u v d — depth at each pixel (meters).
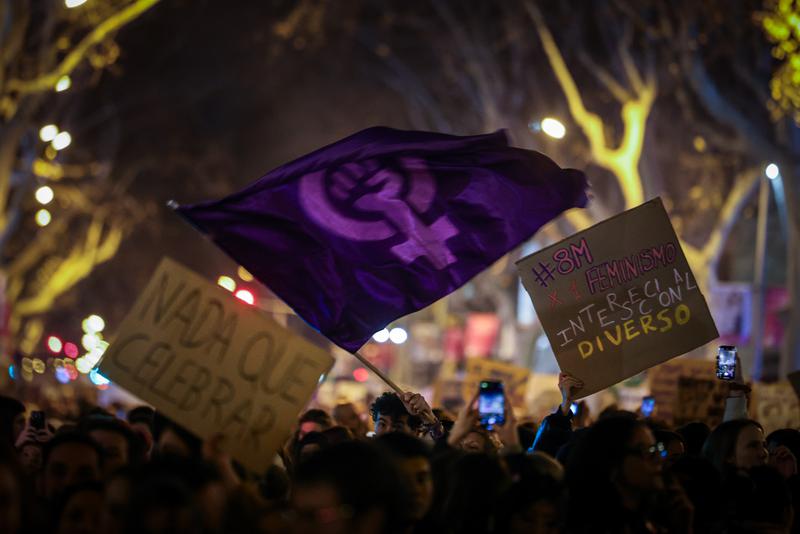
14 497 5.40
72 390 25.66
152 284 7.11
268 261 8.80
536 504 6.21
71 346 37.44
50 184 40.31
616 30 34.41
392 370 52.41
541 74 38.72
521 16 37.28
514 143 38.91
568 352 9.23
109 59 32.09
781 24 26.30
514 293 53.56
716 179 39.47
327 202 8.99
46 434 9.34
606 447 6.60
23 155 34.81
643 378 27.34
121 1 29.56
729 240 46.53
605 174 40.53
